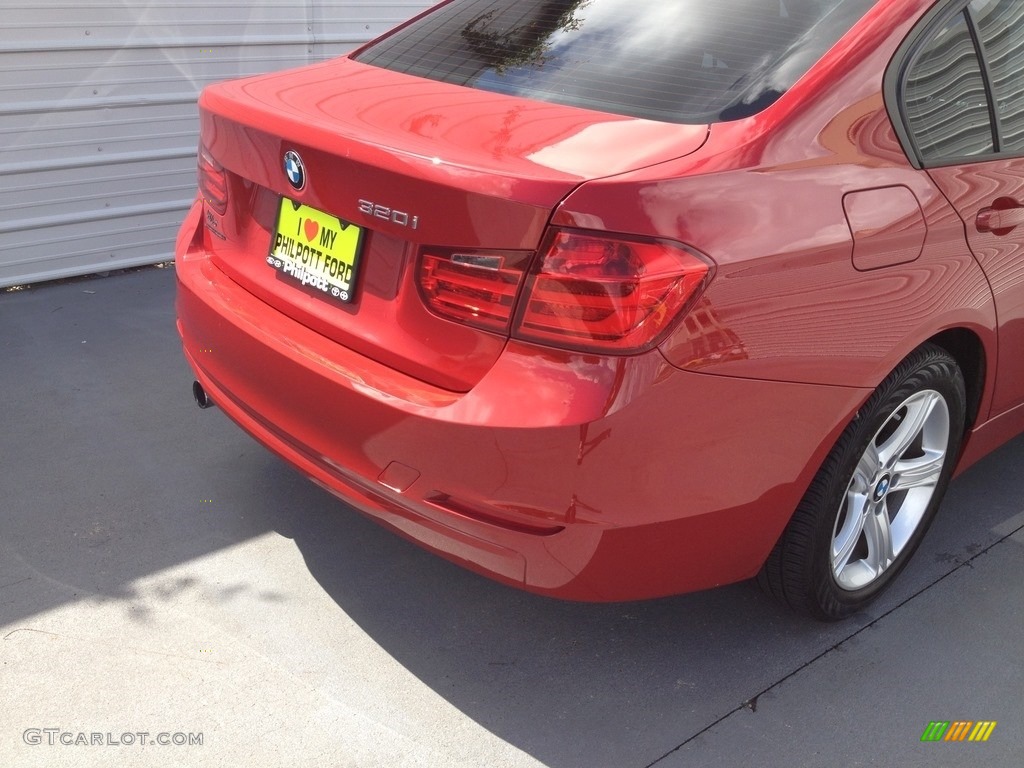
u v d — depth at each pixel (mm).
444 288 1972
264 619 2523
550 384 1860
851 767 2174
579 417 1831
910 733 2279
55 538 2789
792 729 2273
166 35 4828
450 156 1933
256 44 5191
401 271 2064
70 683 2275
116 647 2395
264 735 2166
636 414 1852
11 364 3840
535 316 1864
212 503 2994
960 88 2447
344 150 2049
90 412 3490
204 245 2719
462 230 1913
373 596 2633
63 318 4348
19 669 2305
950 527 3072
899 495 2723
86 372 3803
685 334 1862
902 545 2693
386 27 5750
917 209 2242
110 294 4691
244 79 2729
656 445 1896
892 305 2207
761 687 2396
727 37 2275
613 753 2180
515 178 1842
